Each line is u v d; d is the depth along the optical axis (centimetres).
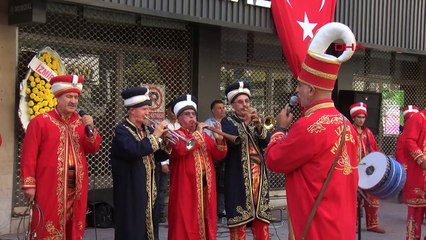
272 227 827
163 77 856
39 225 491
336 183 335
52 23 746
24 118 697
